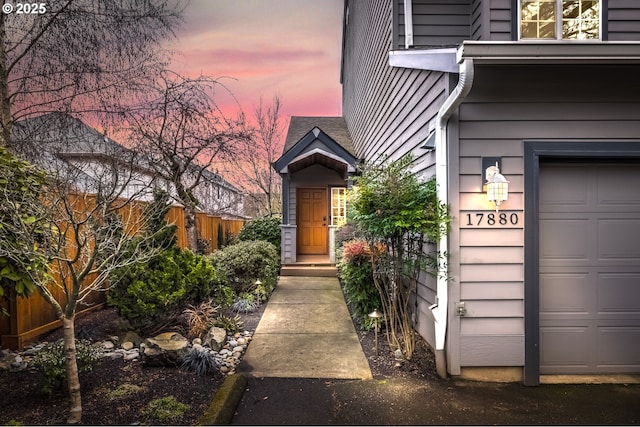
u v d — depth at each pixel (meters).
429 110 4.16
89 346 3.21
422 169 4.39
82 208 4.24
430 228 3.42
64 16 5.12
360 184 4.01
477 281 3.48
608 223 3.60
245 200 15.78
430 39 4.61
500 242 3.48
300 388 3.27
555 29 3.85
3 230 2.70
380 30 6.70
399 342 4.18
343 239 7.64
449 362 3.48
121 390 2.95
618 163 3.57
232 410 2.84
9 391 2.92
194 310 4.57
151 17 5.88
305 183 10.45
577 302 3.59
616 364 3.58
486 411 2.91
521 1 3.84
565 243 3.60
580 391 3.26
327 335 4.66
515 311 3.47
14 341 3.82
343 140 10.98
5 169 2.96
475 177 3.48
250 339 4.51
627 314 3.59
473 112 3.47
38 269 2.81
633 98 3.45
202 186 8.62
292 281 8.33
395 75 5.67
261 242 8.14
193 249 7.29
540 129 3.47
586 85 3.46
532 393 3.22
